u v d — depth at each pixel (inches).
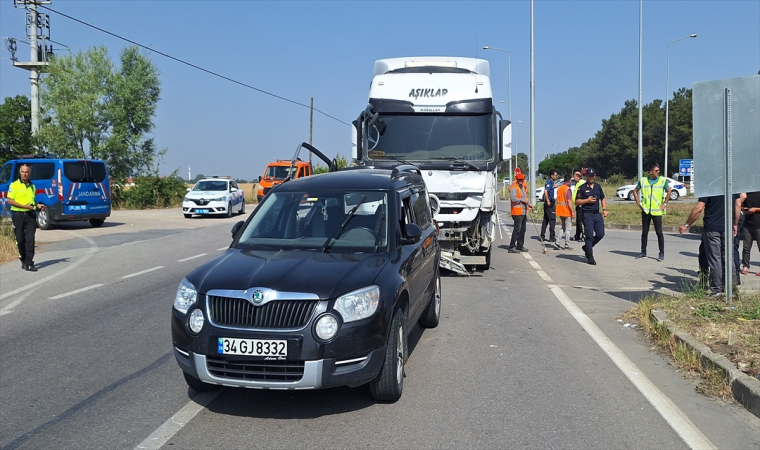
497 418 191.9
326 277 193.0
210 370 187.2
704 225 341.7
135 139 1557.6
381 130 446.0
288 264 203.6
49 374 235.0
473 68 475.5
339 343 183.3
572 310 343.9
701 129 314.3
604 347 269.4
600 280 446.9
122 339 284.4
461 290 406.9
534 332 296.7
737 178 308.0
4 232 656.4
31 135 1298.0
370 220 235.0
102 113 1494.8
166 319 322.3
